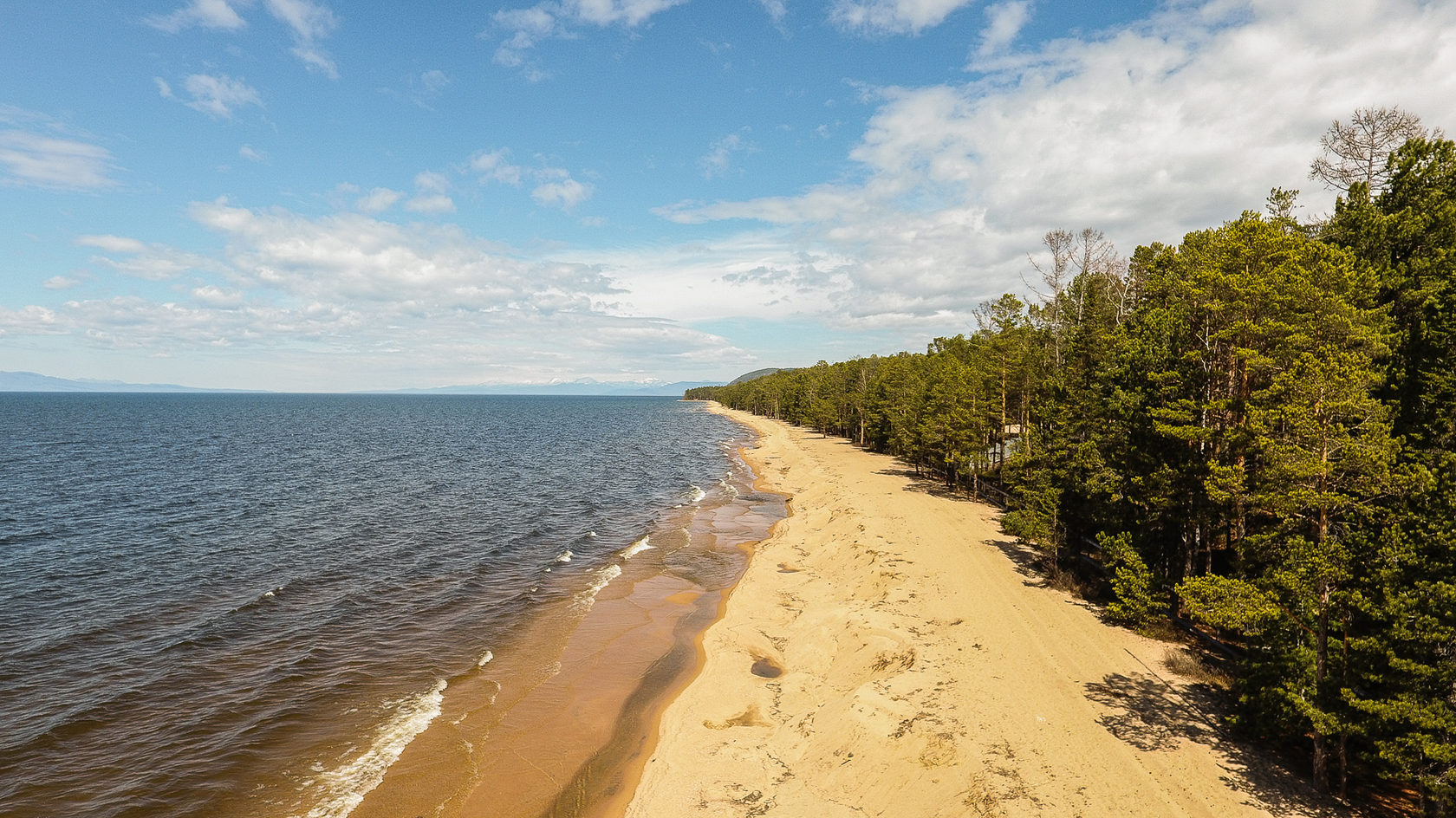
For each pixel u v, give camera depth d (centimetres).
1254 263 2103
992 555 3134
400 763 1645
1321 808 1311
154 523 4022
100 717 1778
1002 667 1939
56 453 7600
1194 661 1945
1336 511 1352
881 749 1549
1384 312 1842
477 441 10756
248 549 3475
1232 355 2153
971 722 1628
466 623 2598
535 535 4094
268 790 1512
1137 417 2353
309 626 2478
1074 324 4241
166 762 1595
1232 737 1578
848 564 3158
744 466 8112
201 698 1914
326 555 3406
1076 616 2359
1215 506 2077
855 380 10706
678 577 3328
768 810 1433
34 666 2058
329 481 5922
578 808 1512
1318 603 1345
